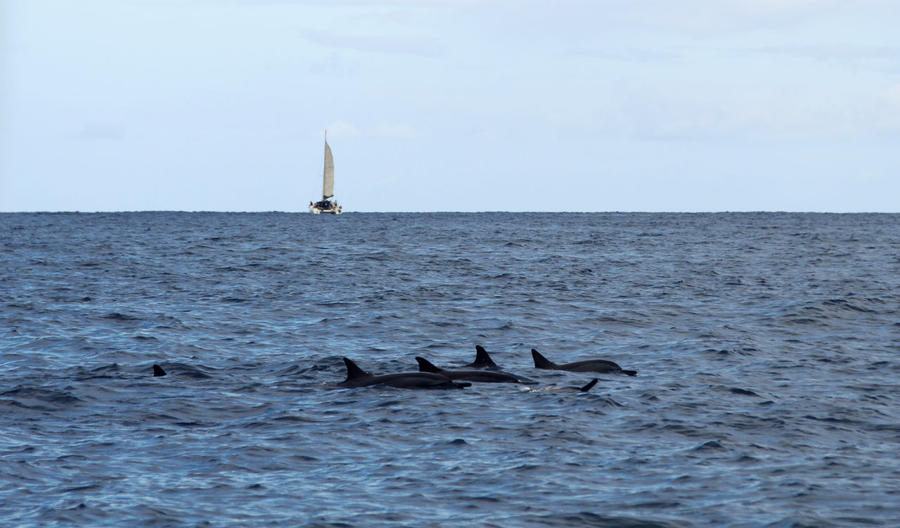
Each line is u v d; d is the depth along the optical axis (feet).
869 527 114.21
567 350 264.52
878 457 146.41
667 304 370.94
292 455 148.97
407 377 204.95
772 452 149.69
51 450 150.92
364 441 157.69
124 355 246.27
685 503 123.95
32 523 116.98
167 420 173.17
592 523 117.08
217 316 329.31
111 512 120.88
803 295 394.52
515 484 132.87
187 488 131.34
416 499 126.52
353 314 338.13
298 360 240.32
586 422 170.19
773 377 217.15
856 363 235.61
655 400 189.57
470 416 175.32
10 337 276.41
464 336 290.35
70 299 378.12
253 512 121.39
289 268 551.59
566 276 500.33
